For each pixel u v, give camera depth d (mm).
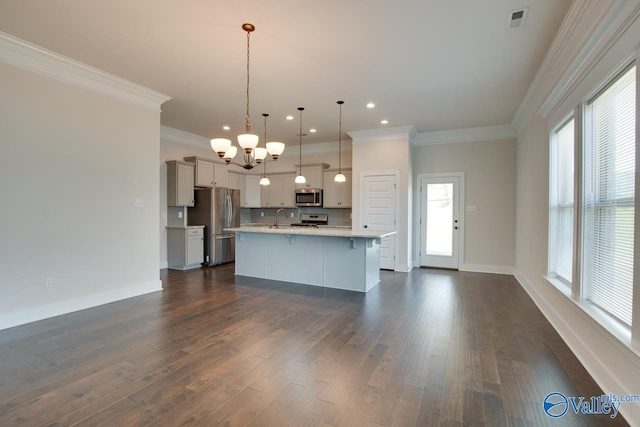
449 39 2979
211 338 2889
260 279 5336
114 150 4004
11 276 3139
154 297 4223
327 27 2793
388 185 6145
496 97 4430
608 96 2293
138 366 2373
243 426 1725
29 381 2160
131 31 2879
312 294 4418
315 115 5281
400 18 2652
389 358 2523
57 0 2432
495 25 2744
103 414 1817
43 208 3363
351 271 4652
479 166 6125
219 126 6059
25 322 3225
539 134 4043
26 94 3225
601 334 2143
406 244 6043
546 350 2676
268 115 5312
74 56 3354
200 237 6387
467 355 2580
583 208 2605
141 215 4336
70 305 3586
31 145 3268
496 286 4926
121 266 4105
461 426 1733
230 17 2652
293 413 1838
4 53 3057
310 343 2795
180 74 3775
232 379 2199
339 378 2221
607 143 2314
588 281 2580
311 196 7363
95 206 3818
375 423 1756
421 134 6488
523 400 1974
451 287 4852
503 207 5965
